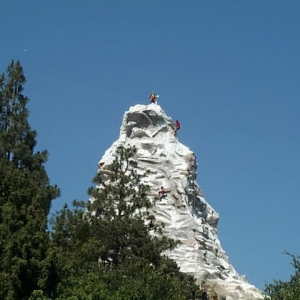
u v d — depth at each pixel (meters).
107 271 74.25
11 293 58.47
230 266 121.25
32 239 61.31
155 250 83.06
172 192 121.62
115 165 91.88
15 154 83.44
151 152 125.88
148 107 129.75
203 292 82.81
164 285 70.69
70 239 78.25
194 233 118.00
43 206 70.56
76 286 62.22
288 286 57.94
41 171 83.44
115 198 88.19
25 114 86.94
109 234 81.94
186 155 127.12
